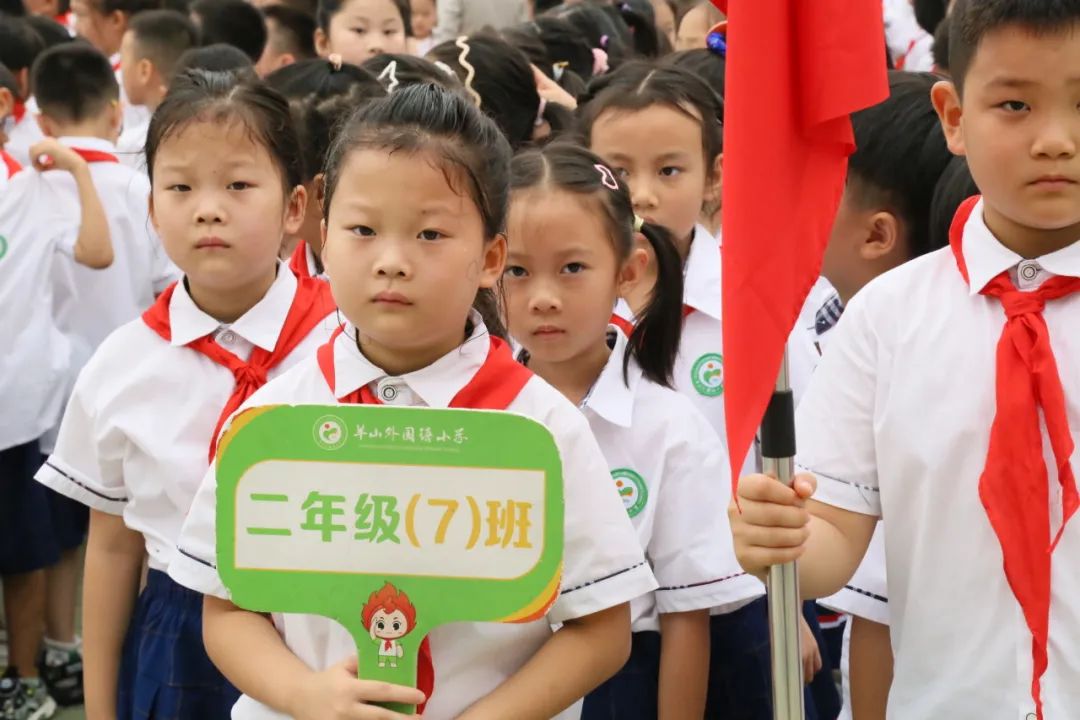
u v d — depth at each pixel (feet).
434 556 5.25
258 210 7.62
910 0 20.75
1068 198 5.78
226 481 5.31
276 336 7.84
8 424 12.61
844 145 5.85
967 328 6.24
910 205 8.55
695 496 7.67
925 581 6.26
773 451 5.88
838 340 6.57
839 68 5.62
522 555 5.22
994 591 6.09
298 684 5.49
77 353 13.78
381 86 10.05
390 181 5.57
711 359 9.08
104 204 13.94
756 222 5.62
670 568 7.61
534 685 5.64
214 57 13.70
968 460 6.14
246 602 5.32
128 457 7.82
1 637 14.67
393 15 17.35
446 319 5.66
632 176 9.37
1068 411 6.01
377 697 5.27
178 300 7.91
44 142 13.51
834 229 8.72
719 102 9.91
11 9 21.91
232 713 6.16
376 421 5.25
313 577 5.31
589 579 5.76
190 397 7.77
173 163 7.58
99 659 8.09
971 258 6.25
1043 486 5.93
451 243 5.63
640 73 9.70
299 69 10.11
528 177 7.64
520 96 11.86
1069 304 6.10
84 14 21.61
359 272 5.60
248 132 7.60
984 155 5.86
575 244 7.54
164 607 7.92
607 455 7.67
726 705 8.15
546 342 7.62
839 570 6.41
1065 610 5.96
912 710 6.33
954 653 6.21
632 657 7.70
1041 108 5.73
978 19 5.81
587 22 16.72
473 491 5.23
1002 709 6.08
